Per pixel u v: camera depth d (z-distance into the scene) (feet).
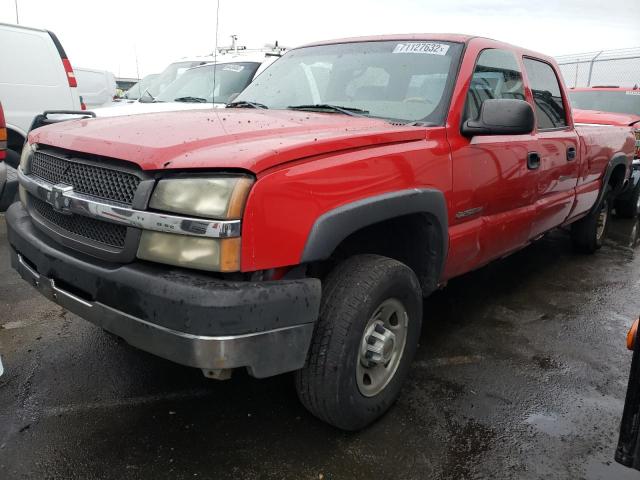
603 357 11.41
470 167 9.89
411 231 9.43
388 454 7.95
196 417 8.63
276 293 6.56
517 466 7.86
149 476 7.30
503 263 17.90
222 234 6.23
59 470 7.34
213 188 6.35
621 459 5.65
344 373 7.53
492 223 10.99
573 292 15.37
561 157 13.57
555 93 14.25
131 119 8.87
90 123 8.86
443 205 9.16
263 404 9.06
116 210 6.79
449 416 8.96
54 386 9.32
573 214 15.92
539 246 20.34
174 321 6.30
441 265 9.64
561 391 9.93
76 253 7.52
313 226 6.91
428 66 10.49
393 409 9.08
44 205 8.52
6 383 9.35
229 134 7.52
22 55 22.71
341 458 7.81
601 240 19.43
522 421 8.94
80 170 7.54
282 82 12.03
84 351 10.56
